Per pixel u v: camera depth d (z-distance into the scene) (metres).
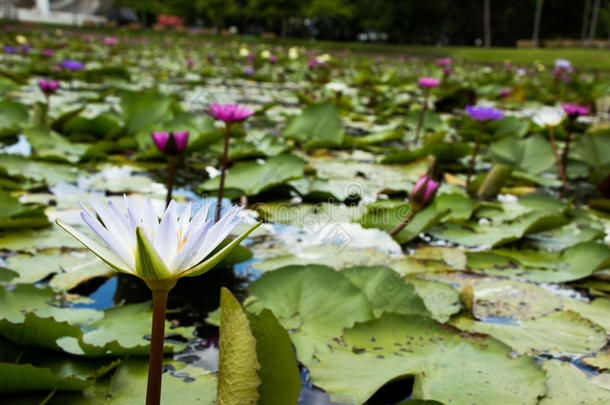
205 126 2.81
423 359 0.97
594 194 2.52
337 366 0.95
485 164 3.05
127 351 0.92
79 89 5.38
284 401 0.71
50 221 1.65
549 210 2.10
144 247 0.52
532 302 1.28
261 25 40.19
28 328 0.89
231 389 0.67
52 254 1.41
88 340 0.98
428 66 14.84
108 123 2.99
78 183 2.12
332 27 38.59
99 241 1.49
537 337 1.12
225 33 34.12
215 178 2.03
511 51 21.84
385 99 5.99
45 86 2.85
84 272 1.32
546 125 2.59
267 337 0.75
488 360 0.96
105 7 35.72
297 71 10.21
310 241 1.63
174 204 0.55
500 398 0.85
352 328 1.05
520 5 30.17
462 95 5.76
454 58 22.34
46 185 2.05
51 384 0.80
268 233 1.69
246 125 3.74
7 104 3.19
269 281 1.20
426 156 2.76
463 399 0.85
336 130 3.11
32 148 2.79
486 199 2.31
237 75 8.49
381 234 1.71
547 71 14.88
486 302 1.28
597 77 11.48
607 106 5.96
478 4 30.23
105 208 0.57
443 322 1.16
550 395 0.90
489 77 9.51
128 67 8.59
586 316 1.22
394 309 1.17
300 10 31.77
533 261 1.55
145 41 18.94
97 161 2.53
